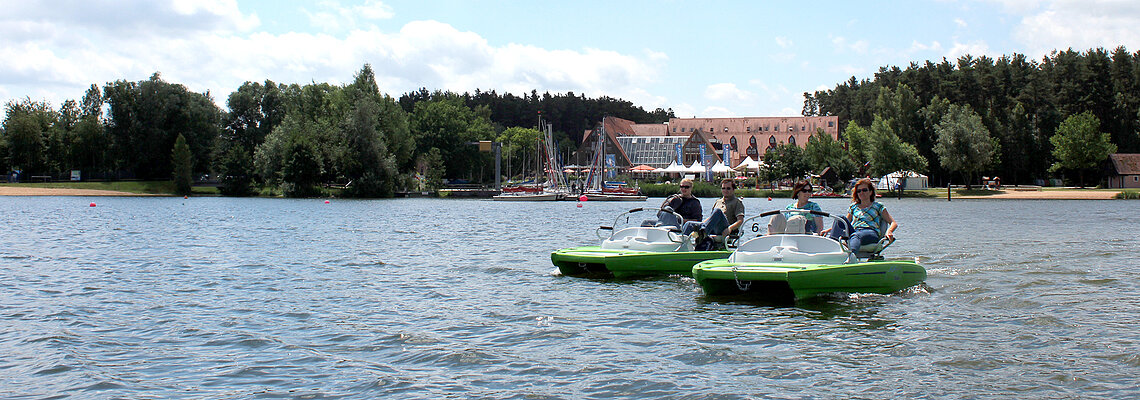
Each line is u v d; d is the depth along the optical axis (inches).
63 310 515.8
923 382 343.9
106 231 1279.5
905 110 3900.1
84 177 3937.0
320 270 723.4
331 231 1282.0
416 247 965.8
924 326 452.8
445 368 371.6
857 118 5861.2
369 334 440.8
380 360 386.0
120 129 3895.2
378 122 3629.4
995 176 3986.2
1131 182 3649.1
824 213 613.9
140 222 1566.2
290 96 4254.4
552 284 621.9
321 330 451.8
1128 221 1526.8
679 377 355.3
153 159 3961.6
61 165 4033.0
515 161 5880.9
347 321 477.1
